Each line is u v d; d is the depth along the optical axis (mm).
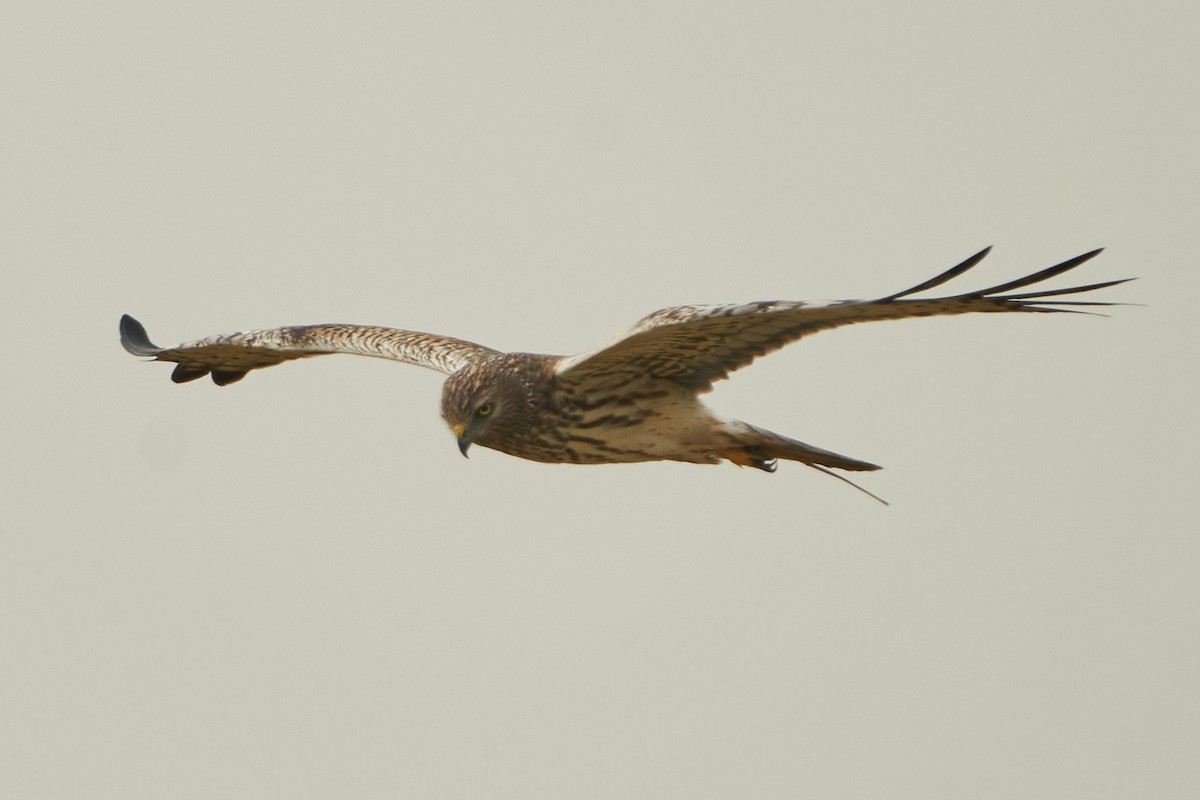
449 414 13586
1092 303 10797
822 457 13742
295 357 16500
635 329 11898
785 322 12133
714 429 13633
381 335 15578
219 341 16156
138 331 17391
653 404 13383
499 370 13562
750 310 11383
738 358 12781
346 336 15641
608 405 13391
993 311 11055
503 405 13500
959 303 11016
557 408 13477
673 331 12258
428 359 14883
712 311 11555
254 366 17031
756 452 13844
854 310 11281
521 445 13773
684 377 13164
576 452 13820
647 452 13844
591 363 12852
